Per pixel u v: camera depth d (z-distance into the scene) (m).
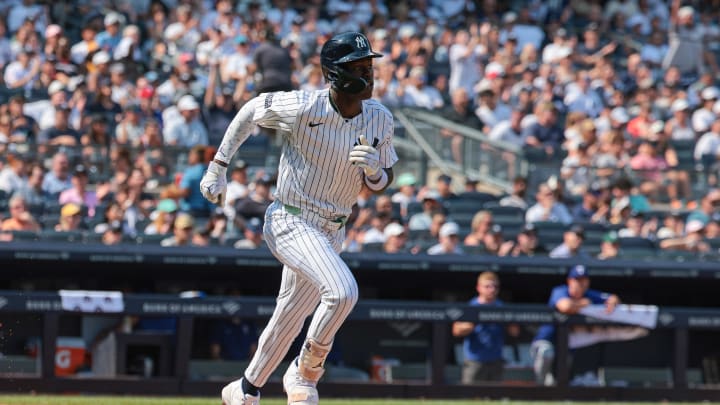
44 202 23.50
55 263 20.72
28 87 29.06
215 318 19.00
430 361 19.45
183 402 16.38
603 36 38.69
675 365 20.20
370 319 19.31
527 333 20.17
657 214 26.55
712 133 30.91
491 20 37.25
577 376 20.11
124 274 21.27
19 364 18.30
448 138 28.00
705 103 32.88
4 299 18.17
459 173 28.05
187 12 33.56
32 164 23.91
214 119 28.53
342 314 10.16
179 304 18.78
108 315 18.58
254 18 33.56
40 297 18.30
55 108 26.08
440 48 34.78
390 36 34.72
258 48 27.89
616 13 40.47
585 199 26.14
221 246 20.89
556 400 19.61
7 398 16.08
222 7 33.06
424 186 27.25
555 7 40.38
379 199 23.36
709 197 26.56
